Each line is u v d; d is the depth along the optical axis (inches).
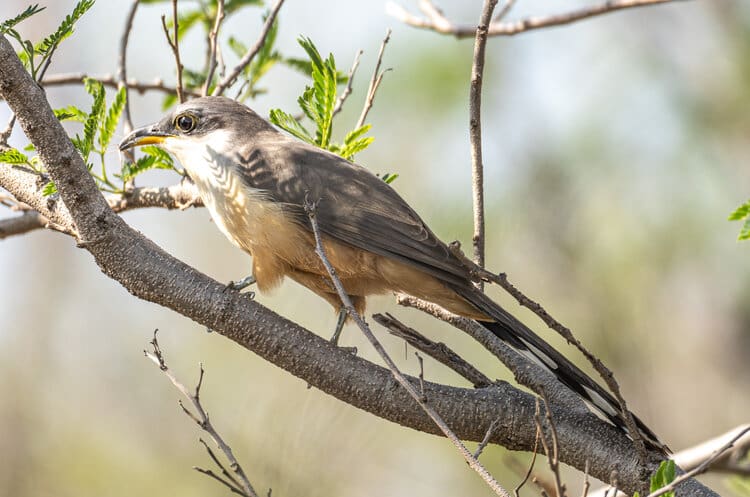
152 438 567.8
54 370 610.2
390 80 510.0
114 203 358.6
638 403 517.3
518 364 303.3
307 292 443.2
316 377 275.3
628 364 515.5
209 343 532.7
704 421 538.0
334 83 332.2
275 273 334.0
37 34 645.3
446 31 398.6
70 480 561.6
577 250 518.3
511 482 475.8
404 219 318.7
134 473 559.5
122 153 351.3
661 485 235.6
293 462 376.8
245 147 339.9
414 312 479.8
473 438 273.0
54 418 584.4
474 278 303.3
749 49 556.7
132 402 582.2
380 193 326.0
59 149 265.4
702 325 539.5
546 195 525.7
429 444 497.0
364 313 338.3
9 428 580.4
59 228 285.9
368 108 334.0
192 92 401.1
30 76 262.7
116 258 275.3
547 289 516.1
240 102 382.3
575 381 284.4
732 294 535.8
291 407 395.5
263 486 370.9
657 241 525.3
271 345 275.4
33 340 624.4
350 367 274.1
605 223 527.8
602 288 517.3
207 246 636.1
